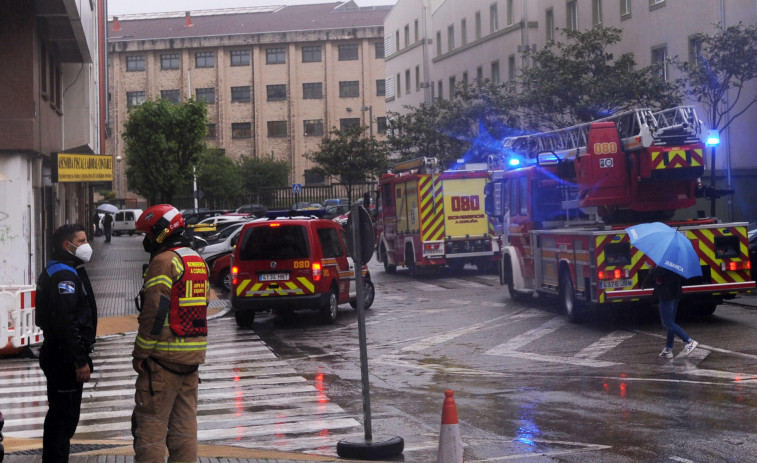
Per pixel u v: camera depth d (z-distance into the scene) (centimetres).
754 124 3291
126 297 2647
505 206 2261
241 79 10288
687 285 1669
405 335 1753
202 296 642
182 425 646
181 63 10319
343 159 6481
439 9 6288
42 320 731
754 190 3338
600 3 4212
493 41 5309
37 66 2419
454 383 1233
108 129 6269
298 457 817
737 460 779
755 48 2861
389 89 7594
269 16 10631
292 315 2186
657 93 3222
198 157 5272
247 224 1948
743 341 1466
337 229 2086
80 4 2677
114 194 10131
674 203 1797
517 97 3650
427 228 3002
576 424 944
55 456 739
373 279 3094
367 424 869
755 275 2222
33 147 2341
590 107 3281
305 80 10238
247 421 1024
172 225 644
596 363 1337
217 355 1570
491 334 1700
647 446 837
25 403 1198
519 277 2166
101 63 5197
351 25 10206
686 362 1305
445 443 715
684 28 3581
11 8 2323
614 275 1648
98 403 1176
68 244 742
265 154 9894
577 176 1836
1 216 2347
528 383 1202
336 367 1411
